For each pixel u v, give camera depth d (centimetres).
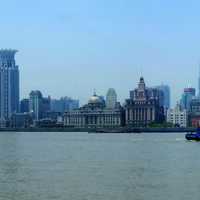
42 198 9338
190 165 15350
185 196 9488
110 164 15950
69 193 9894
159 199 9206
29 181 11619
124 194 9756
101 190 10244
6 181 11612
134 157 19025
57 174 13050
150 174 12900
